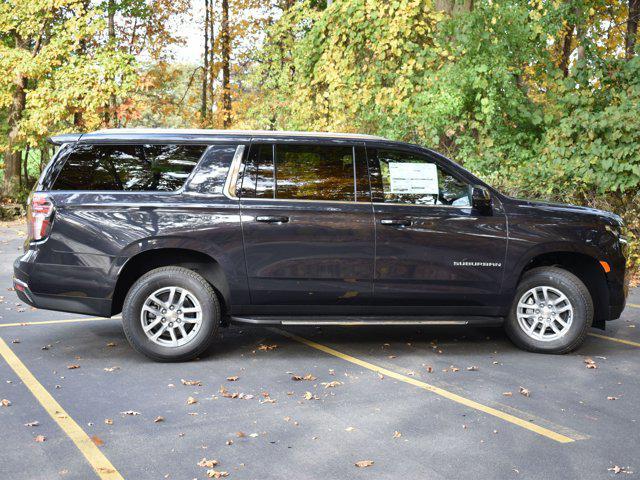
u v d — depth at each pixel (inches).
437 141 477.4
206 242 226.2
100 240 223.6
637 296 360.8
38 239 225.5
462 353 246.1
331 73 516.4
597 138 430.3
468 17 472.7
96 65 766.5
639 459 152.6
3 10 811.4
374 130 522.0
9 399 189.0
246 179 230.7
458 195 242.4
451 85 464.1
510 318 247.3
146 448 155.7
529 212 243.6
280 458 150.9
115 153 229.8
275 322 229.0
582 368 227.9
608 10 805.2
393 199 236.7
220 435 164.2
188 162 230.7
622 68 451.5
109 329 276.5
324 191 233.3
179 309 228.5
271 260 228.8
